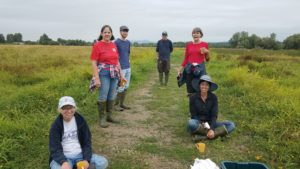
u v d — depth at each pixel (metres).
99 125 6.95
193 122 6.10
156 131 6.71
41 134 6.03
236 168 4.41
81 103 8.43
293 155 5.44
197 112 6.31
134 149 5.71
